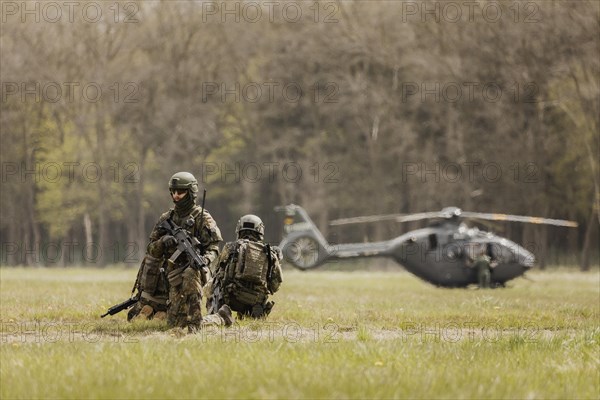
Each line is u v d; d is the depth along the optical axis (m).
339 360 18.98
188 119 157.12
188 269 24.94
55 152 157.12
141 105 156.00
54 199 156.50
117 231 176.25
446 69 140.75
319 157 161.25
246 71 169.50
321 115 165.00
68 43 155.75
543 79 133.12
